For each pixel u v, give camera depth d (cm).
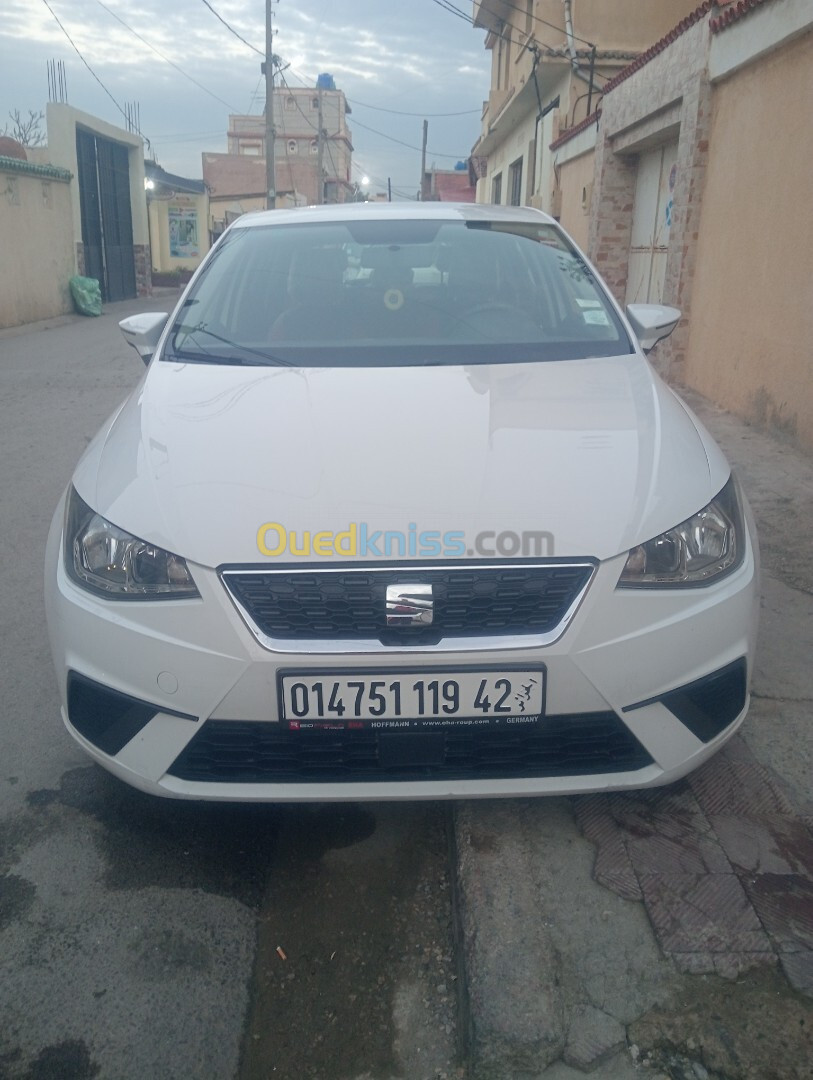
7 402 876
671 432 253
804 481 545
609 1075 182
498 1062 185
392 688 207
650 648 213
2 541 489
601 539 211
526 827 248
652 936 212
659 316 339
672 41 880
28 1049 195
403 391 268
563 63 1521
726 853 236
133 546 219
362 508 214
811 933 211
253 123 7412
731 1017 192
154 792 225
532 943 209
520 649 207
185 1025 202
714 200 779
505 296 339
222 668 209
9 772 287
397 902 238
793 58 628
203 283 355
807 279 600
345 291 341
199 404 267
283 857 254
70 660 228
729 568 229
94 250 2041
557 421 249
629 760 223
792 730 289
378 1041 199
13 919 229
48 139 1791
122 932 226
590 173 1337
